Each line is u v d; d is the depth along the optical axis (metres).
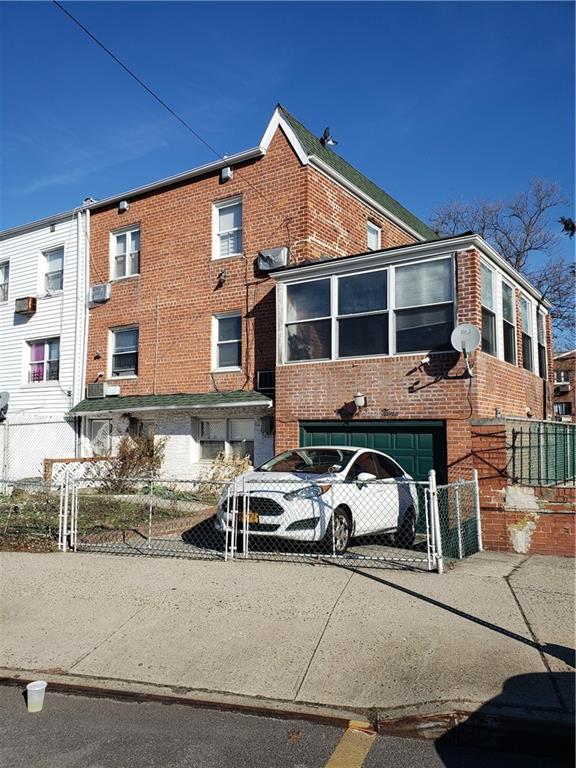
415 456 11.45
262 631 5.83
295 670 5.09
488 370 11.45
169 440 15.95
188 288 16.34
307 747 4.12
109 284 17.95
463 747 4.18
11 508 12.17
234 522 8.31
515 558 8.57
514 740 4.16
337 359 12.38
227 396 14.78
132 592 7.04
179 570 7.81
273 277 13.37
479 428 10.11
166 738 4.25
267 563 8.07
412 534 10.20
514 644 5.34
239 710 4.62
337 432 12.31
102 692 4.95
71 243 19.14
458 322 11.12
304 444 12.64
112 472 15.43
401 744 4.20
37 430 19.05
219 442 15.52
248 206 15.46
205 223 16.20
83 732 4.35
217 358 15.83
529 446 11.36
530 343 14.95
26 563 8.36
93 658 5.50
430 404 11.24
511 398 12.70
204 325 15.95
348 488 8.98
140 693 4.89
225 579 7.37
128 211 17.88
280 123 15.10
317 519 8.41
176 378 16.31
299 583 7.14
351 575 7.44
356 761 3.96
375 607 6.29
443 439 11.19
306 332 12.93
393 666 5.05
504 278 12.97
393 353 11.77
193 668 5.22
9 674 5.29
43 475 16.34
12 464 19.20
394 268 11.95
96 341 18.17
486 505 9.37
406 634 5.61
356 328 12.31
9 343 20.31
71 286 18.95
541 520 8.95
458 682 4.73
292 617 6.11
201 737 4.26
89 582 7.45
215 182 16.12
